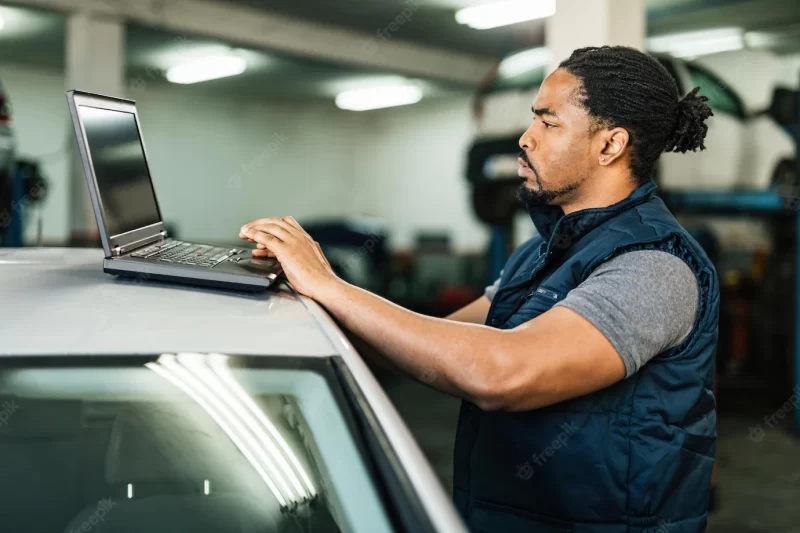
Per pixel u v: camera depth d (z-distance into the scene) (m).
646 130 1.33
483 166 5.61
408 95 13.38
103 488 0.90
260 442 0.89
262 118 14.52
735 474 4.12
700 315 1.26
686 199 4.96
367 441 0.85
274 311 1.07
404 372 1.30
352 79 12.34
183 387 0.89
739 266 8.05
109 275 1.24
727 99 5.04
